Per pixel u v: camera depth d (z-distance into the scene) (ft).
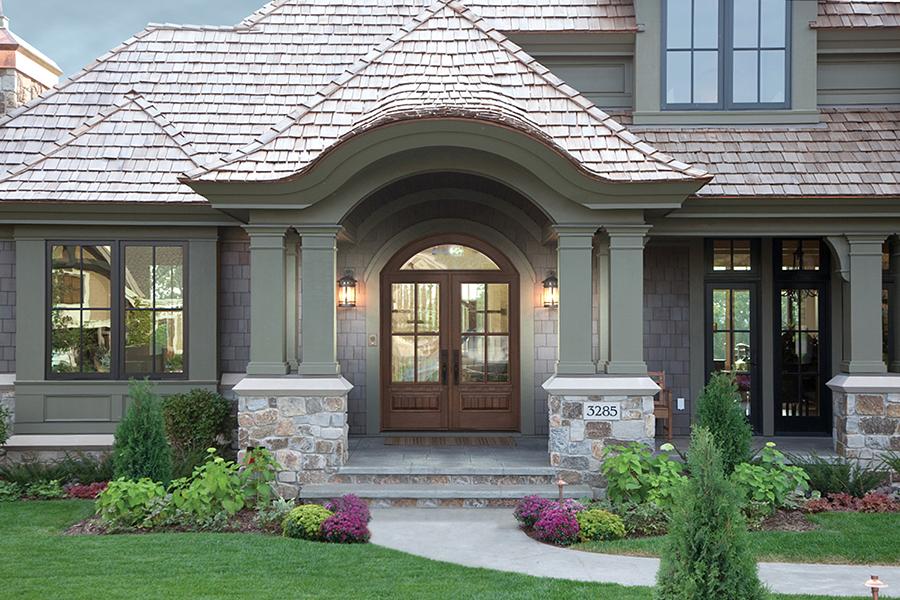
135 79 40.42
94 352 37.37
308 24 42.60
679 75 38.91
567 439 31.50
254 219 32.14
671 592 14.92
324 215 32.07
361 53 41.65
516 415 40.50
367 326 39.99
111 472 33.63
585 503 28.99
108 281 37.37
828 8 39.27
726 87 38.68
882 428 34.09
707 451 15.28
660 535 26.73
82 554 23.47
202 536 25.82
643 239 32.14
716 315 40.78
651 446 31.37
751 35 38.88
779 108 38.50
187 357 37.42
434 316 40.83
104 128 37.99
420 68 35.27
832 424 38.65
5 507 30.25
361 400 39.96
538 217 39.93
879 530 26.78
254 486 28.78
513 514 29.01
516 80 34.55
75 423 36.88
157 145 37.63
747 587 14.51
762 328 40.27
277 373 31.94
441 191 39.75
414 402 40.75
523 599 19.81
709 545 14.71
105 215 36.58
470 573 22.18
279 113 39.29
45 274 37.01
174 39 41.86
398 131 30.60
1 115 41.09
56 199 35.29
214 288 37.52
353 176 31.71
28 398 36.76
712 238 40.68
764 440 39.14
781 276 40.52
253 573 21.77
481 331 40.81
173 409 35.01
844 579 22.12
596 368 35.09
